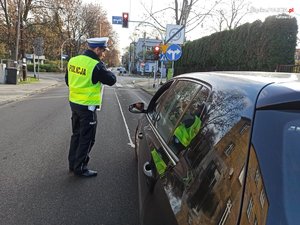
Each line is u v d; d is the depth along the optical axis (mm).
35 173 5555
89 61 5172
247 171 1625
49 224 3918
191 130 2459
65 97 19609
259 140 1663
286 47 16312
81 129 5316
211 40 26016
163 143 3004
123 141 8094
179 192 2094
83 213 4207
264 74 2492
